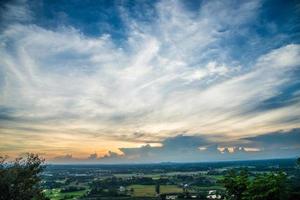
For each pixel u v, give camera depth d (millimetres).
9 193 19703
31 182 20797
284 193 22562
